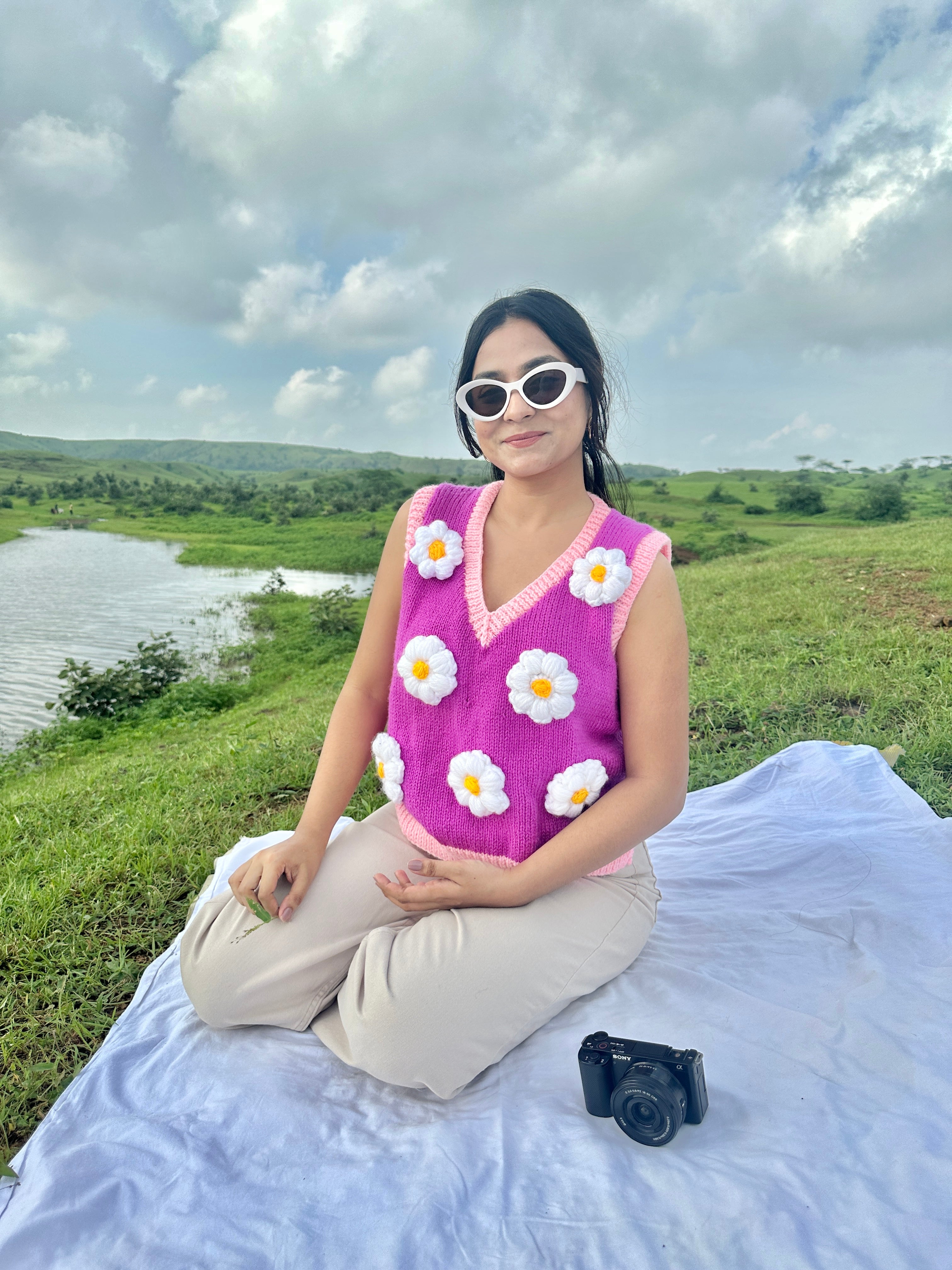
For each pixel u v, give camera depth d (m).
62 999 2.20
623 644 1.77
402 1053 1.57
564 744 1.71
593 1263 1.20
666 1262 1.19
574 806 1.72
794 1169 1.32
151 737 8.95
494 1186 1.35
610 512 1.85
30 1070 1.91
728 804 2.96
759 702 4.41
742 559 14.50
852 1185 1.28
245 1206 1.36
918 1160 1.31
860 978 1.82
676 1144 1.41
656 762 1.73
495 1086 1.63
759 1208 1.25
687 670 1.79
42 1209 1.36
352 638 15.35
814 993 1.78
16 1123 1.78
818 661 5.41
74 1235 1.32
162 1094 1.67
